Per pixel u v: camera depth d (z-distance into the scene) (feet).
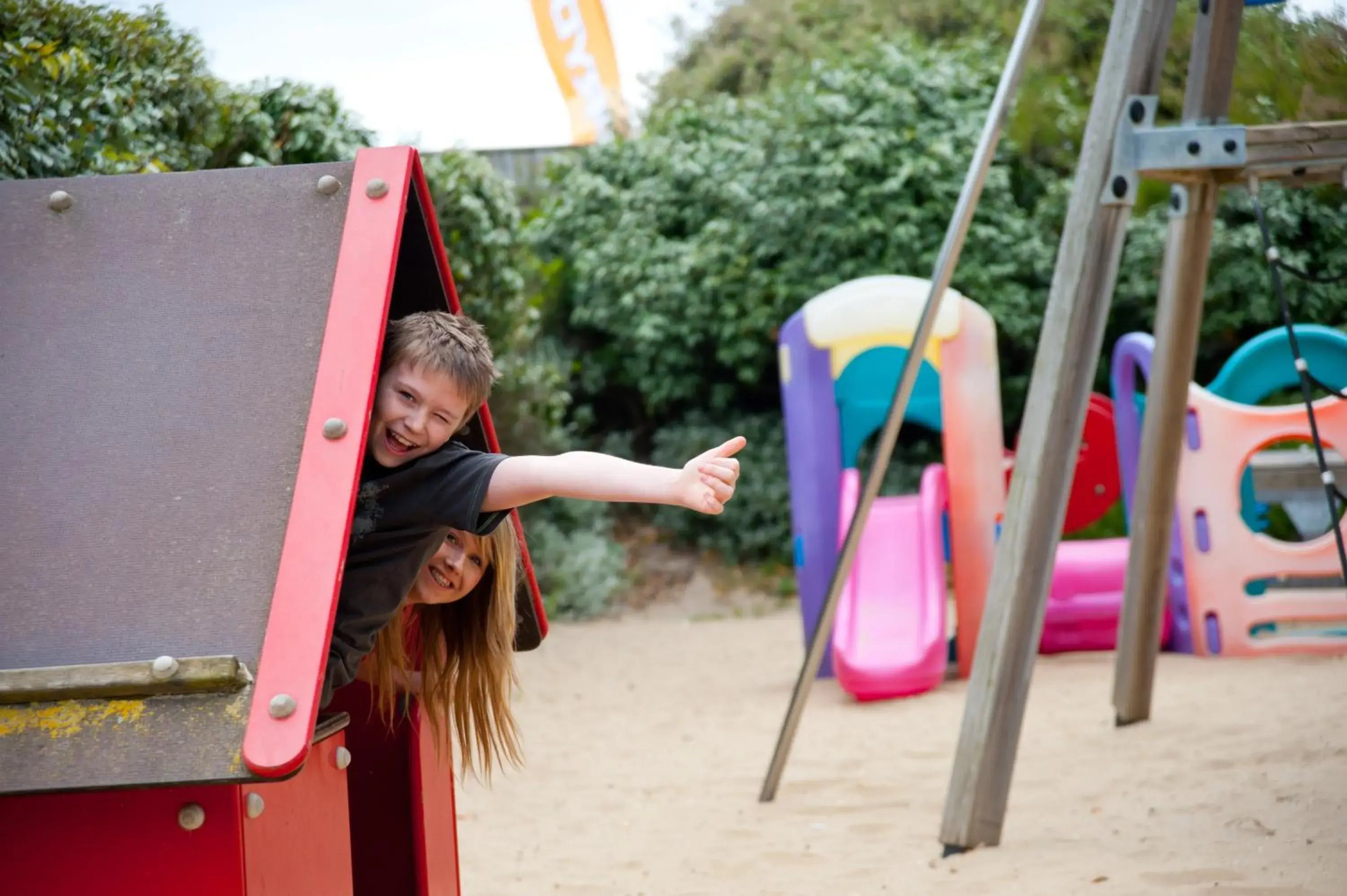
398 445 7.40
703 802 16.33
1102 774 15.64
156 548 6.43
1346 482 26.16
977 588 24.94
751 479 42.83
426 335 7.45
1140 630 17.95
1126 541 26.68
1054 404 12.46
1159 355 17.19
